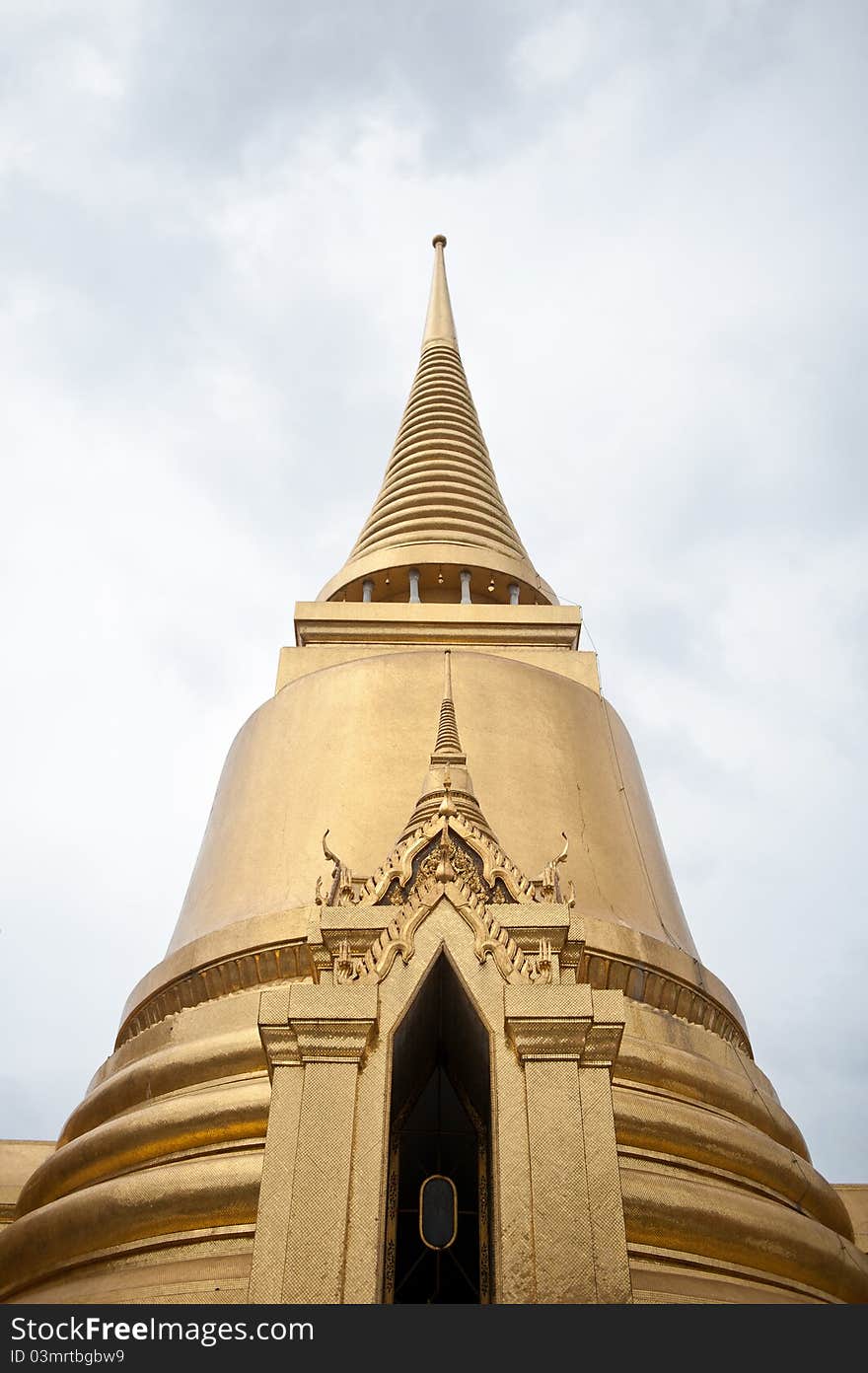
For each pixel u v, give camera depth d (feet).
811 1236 41.98
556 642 71.51
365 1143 32.73
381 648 70.54
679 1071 45.37
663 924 55.77
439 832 41.32
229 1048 44.37
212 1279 35.73
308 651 69.67
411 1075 37.45
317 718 61.46
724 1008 52.95
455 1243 35.78
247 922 50.44
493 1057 34.58
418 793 55.72
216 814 62.44
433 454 90.79
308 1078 33.88
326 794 56.75
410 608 71.72
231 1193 38.60
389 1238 34.30
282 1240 31.12
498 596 79.46
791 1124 50.08
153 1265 38.29
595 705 65.31
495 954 37.01
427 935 37.63
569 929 38.47
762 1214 40.88
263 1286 30.48
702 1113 43.91
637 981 49.42
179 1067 44.91
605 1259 30.73
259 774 60.90
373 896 39.42
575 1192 31.78
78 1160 44.50
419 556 77.25
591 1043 34.88
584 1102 33.63
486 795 55.67
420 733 58.75
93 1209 40.55
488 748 58.29
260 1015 35.37
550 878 41.04
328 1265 30.50
